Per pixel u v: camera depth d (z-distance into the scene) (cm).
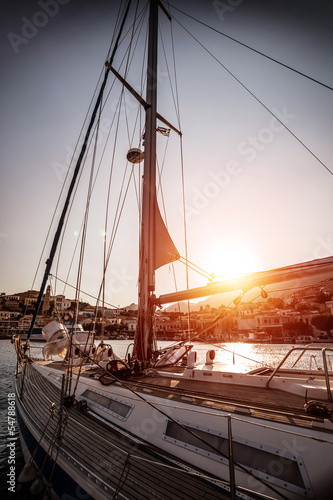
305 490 202
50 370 652
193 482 249
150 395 371
